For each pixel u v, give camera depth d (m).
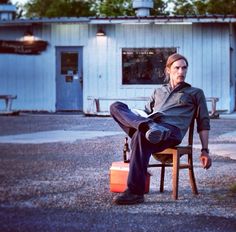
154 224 4.96
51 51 19.58
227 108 19.06
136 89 19.23
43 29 19.55
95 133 12.84
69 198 5.96
